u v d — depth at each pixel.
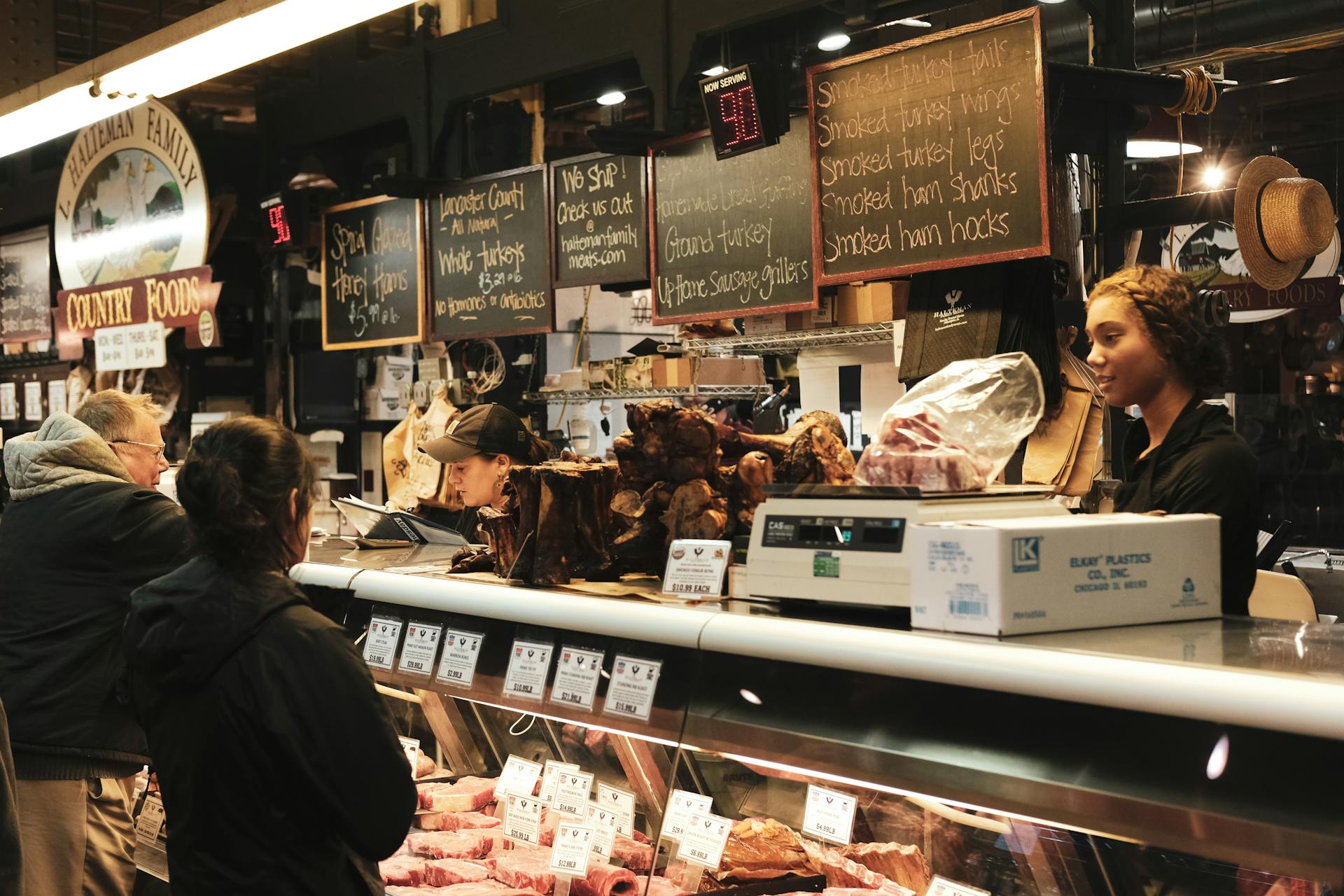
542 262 5.64
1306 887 1.41
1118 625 1.69
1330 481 7.95
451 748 3.01
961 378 2.00
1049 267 3.85
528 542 2.48
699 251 4.92
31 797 3.19
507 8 5.67
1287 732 1.31
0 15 6.57
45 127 5.11
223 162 7.57
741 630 1.92
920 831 2.01
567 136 8.48
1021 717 1.57
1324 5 5.50
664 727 2.04
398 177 5.94
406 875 2.64
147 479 3.78
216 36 3.89
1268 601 2.98
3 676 3.20
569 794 2.61
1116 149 4.22
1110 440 3.97
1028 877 1.82
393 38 8.84
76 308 7.63
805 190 4.52
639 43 5.11
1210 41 5.90
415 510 6.17
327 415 7.34
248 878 1.85
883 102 4.12
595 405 6.75
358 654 1.94
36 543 3.26
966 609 1.65
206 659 1.84
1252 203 4.43
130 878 3.42
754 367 5.66
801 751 1.80
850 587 1.84
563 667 2.27
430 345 6.54
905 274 4.11
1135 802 1.43
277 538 1.96
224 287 7.75
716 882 2.25
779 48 6.38
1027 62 3.72
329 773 1.83
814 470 2.16
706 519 2.23
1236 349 8.09
